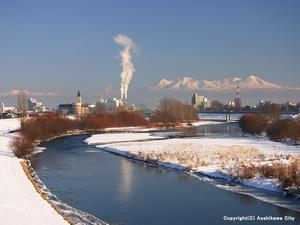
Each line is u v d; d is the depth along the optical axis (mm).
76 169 80812
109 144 131125
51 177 71688
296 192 55281
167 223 44219
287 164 69875
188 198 55312
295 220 44875
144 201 53688
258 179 63594
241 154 92188
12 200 49281
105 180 68625
